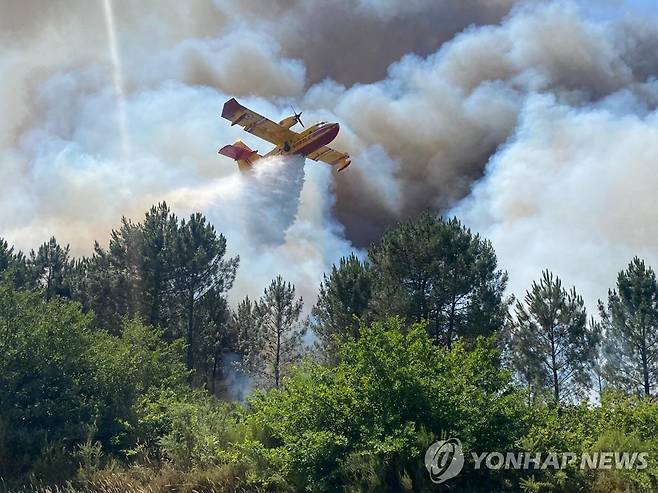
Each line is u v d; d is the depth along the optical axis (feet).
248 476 40.32
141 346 69.00
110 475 44.27
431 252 95.91
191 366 109.09
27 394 51.13
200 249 114.42
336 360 87.20
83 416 51.85
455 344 46.16
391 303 91.25
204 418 50.72
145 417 53.16
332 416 40.98
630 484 36.78
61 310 57.67
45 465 46.09
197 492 40.83
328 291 97.30
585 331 99.25
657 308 107.55
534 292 101.04
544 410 43.75
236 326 122.83
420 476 37.35
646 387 104.73
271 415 45.91
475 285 94.17
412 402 39.52
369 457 37.88
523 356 97.50
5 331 52.26
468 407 39.40
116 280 111.75
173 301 113.39
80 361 55.11
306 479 38.91
